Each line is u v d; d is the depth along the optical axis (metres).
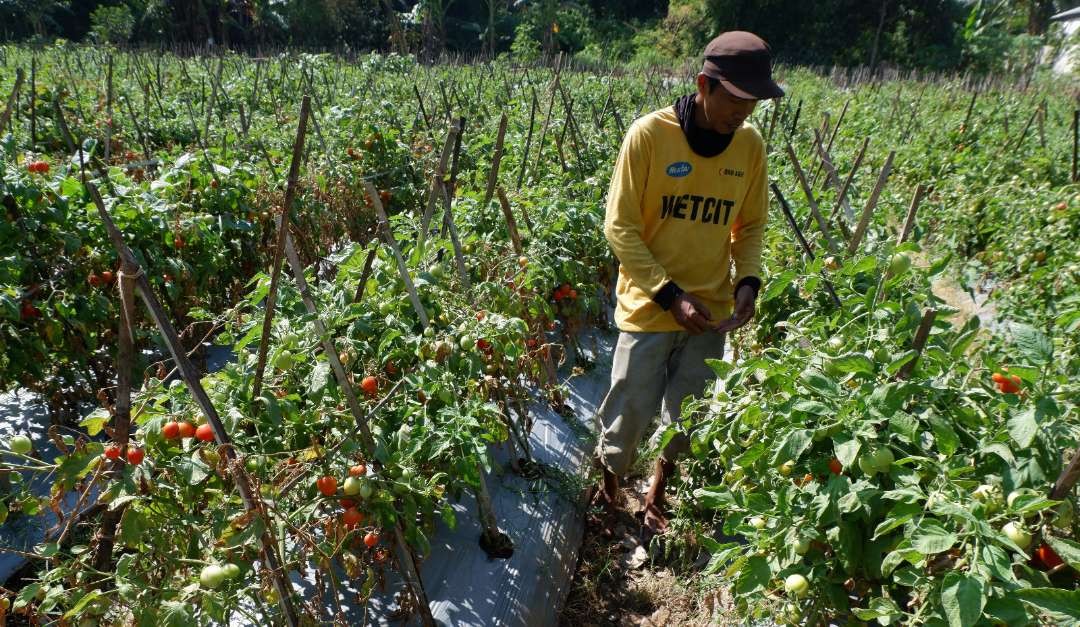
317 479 2.10
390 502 2.12
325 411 2.30
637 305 2.84
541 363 3.58
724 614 2.53
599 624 2.85
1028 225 5.41
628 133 2.70
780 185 5.68
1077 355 2.83
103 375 3.72
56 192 3.43
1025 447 1.66
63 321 3.33
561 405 3.88
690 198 2.70
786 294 3.62
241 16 36.75
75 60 15.67
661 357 2.85
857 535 1.84
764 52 2.40
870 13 35.66
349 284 2.96
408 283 2.68
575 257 4.52
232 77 13.24
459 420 2.41
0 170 3.20
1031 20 31.66
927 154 9.05
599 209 4.82
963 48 32.12
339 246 5.82
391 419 2.45
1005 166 7.77
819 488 1.92
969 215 6.29
